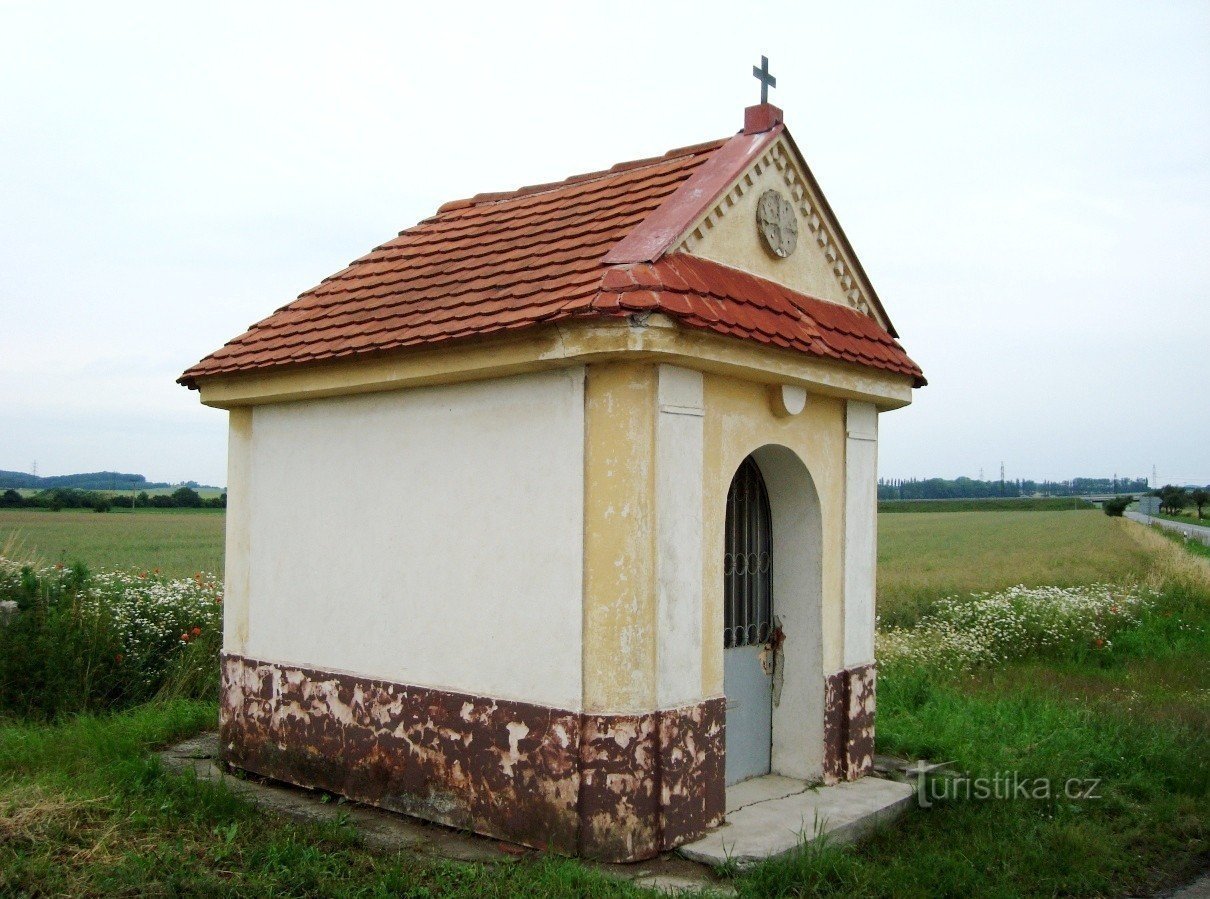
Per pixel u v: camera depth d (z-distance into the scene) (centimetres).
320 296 812
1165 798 753
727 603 716
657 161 779
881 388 754
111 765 748
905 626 1714
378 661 692
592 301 537
